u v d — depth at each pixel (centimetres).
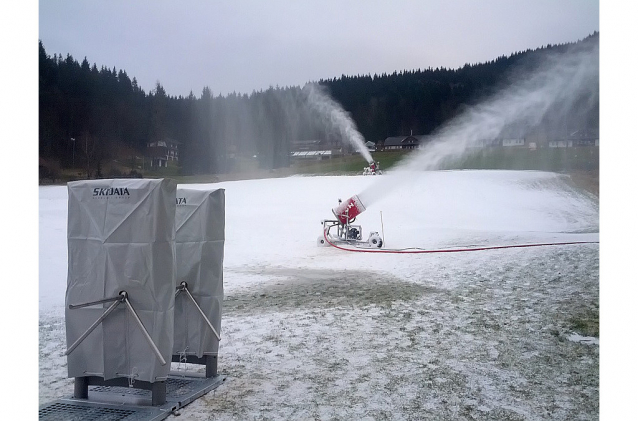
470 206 2777
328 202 2958
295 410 433
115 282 424
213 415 423
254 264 1352
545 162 5212
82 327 435
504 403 449
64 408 430
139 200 421
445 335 664
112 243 424
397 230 2042
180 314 508
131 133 6769
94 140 6181
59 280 1044
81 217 436
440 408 438
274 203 2953
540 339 645
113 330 428
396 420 414
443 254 1381
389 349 604
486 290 941
